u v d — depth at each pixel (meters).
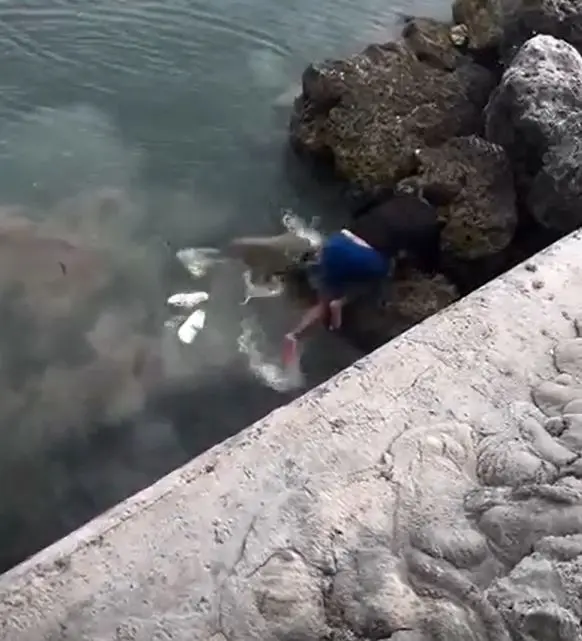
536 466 2.17
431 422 2.32
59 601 1.94
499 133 4.50
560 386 2.41
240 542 2.05
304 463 2.21
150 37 5.52
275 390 3.73
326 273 4.05
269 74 5.38
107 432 3.49
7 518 3.20
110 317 3.87
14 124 4.85
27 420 3.47
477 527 2.08
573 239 2.88
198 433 3.54
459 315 2.61
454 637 1.87
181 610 1.94
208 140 4.91
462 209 4.26
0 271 3.91
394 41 5.38
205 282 4.11
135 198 4.50
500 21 5.23
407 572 2.01
